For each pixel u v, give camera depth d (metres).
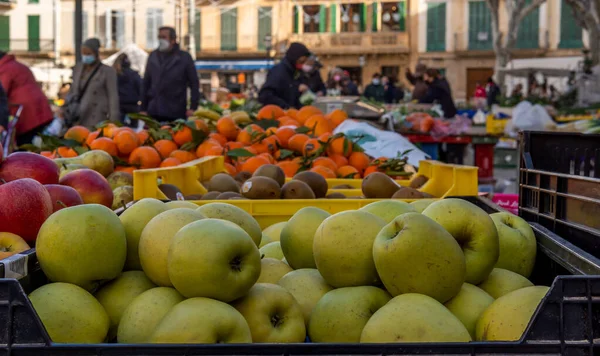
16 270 1.66
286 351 1.29
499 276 1.96
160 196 3.19
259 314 1.68
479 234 1.89
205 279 1.59
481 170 9.55
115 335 1.77
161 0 47.47
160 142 4.77
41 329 1.28
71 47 48.78
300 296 1.89
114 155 4.49
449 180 3.70
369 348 1.29
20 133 7.66
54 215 1.78
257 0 48.50
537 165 2.52
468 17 46.38
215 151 4.71
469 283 1.88
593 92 18.23
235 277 1.62
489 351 1.30
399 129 9.48
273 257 2.28
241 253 1.65
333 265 1.84
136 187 3.21
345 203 3.06
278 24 48.50
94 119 8.53
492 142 9.43
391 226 1.75
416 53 47.47
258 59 48.75
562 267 1.95
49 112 7.80
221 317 1.54
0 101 6.21
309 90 10.52
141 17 47.59
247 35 48.81
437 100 13.02
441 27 46.78
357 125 5.62
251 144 4.91
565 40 44.44
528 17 44.72
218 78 47.94
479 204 3.01
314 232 2.08
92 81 8.48
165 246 1.78
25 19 48.62
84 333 1.63
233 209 2.14
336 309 1.75
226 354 1.28
